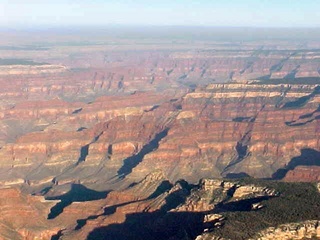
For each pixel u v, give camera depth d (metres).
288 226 188.00
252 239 181.62
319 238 184.38
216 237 184.75
